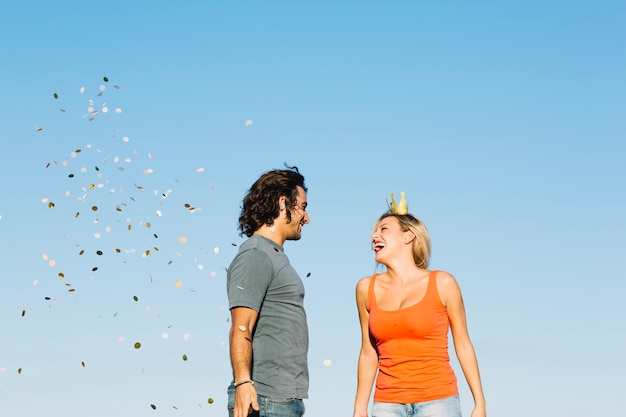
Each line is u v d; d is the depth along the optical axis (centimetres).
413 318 565
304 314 511
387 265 597
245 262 493
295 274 511
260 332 494
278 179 524
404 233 600
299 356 499
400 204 615
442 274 579
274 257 502
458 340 579
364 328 612
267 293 497
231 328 485
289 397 488
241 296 484
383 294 595
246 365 473
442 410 555
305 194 536
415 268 595
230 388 489
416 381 561
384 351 579
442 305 573
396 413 564
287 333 495
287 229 523
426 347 566
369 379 609
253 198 523
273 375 489
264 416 484
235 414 467
